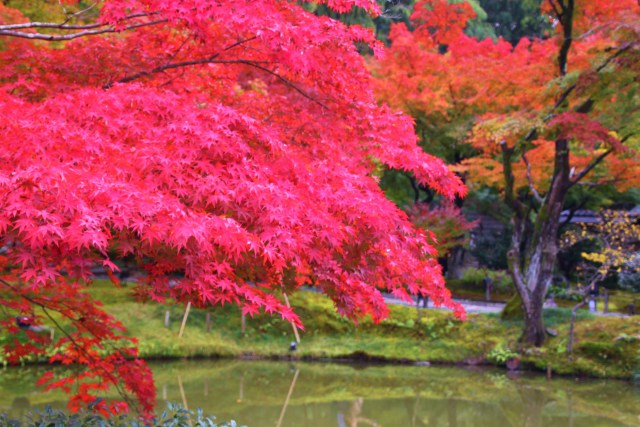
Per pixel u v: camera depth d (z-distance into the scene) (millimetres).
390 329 23453
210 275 5629
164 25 8086
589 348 20703
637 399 17312
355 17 24000
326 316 23984
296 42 6422
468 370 20828
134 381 8766
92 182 4980
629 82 18156
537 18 37656
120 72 7965
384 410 15578
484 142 21297
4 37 8844
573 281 34031
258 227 5602
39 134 5469
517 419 15016
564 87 18703
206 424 7645
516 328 22594
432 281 7793
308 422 14164
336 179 6672
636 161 19828
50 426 6992
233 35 7656
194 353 21172
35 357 18172
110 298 22891
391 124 7891
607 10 19391
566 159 21172
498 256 34750
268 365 20891
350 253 6879
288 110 8156
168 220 4980
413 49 25375
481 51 24344
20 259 4867
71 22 14242
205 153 5930
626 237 23859
